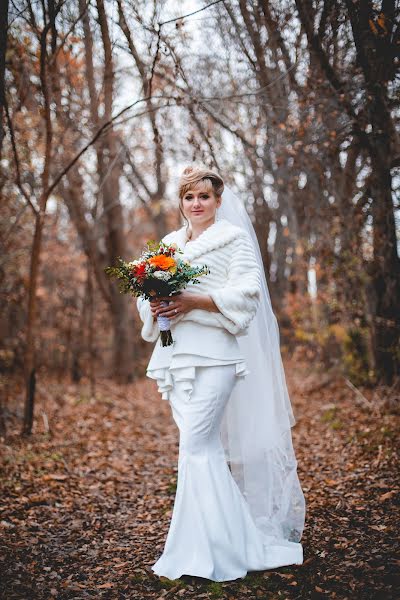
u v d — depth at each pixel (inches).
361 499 146.8
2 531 134.3
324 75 223.9
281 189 358.3
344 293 315.9
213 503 109.3
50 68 225.3
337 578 105.2
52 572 112.8
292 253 435.8
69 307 528.1
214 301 111.4
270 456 126.4
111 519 146.6
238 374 116.3
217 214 130.6
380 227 261.9
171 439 255.4
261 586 104.9
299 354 438.9
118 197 482.3
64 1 189.0
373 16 196.4
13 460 197.6
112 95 282.2
